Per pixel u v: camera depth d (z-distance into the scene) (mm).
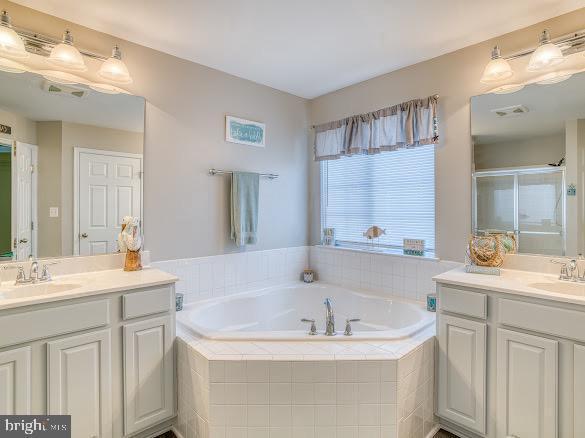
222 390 1692
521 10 1982
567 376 1552
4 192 1936
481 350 1803
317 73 2896
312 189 3564
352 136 3094
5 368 1469
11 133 1949
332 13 2018
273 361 1684
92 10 1985
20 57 1912
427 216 2750
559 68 2053
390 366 1691
